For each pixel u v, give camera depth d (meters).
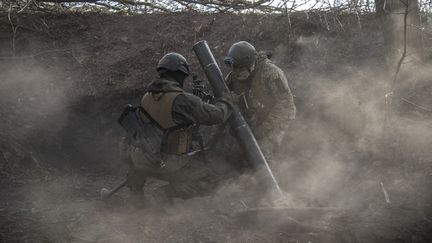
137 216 4.25
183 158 4.12
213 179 4.23
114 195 4.93
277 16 7.12
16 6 7.69
